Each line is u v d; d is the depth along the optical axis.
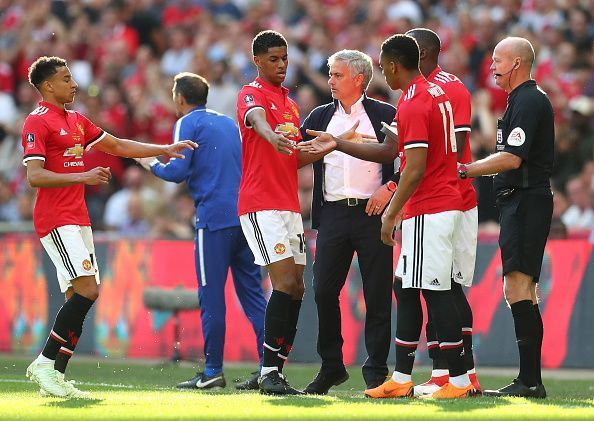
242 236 29.09
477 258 37.28
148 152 26.27
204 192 28.92
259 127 23.92
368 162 25.94
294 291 24.75
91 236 25.09
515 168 24.48
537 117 24.39
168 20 62.19
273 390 24.78
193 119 29.11
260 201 24.55
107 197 50.56
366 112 26.31
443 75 26.12
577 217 42.03
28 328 41.25
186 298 36.34
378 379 25.97
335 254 26.08
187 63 58.12
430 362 37.19
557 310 36.72
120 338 40.25
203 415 20.41
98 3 64.06
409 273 23.59
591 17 52.06
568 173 45.72
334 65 26.12
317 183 26.42
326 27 58.34
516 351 36.56
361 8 59.03
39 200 24.61
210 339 28.56
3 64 59.69
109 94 55.16
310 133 24.69
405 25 53.16
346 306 38.12
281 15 61.56
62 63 24.72
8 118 58.03
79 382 30.27
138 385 29.39
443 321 23.58
